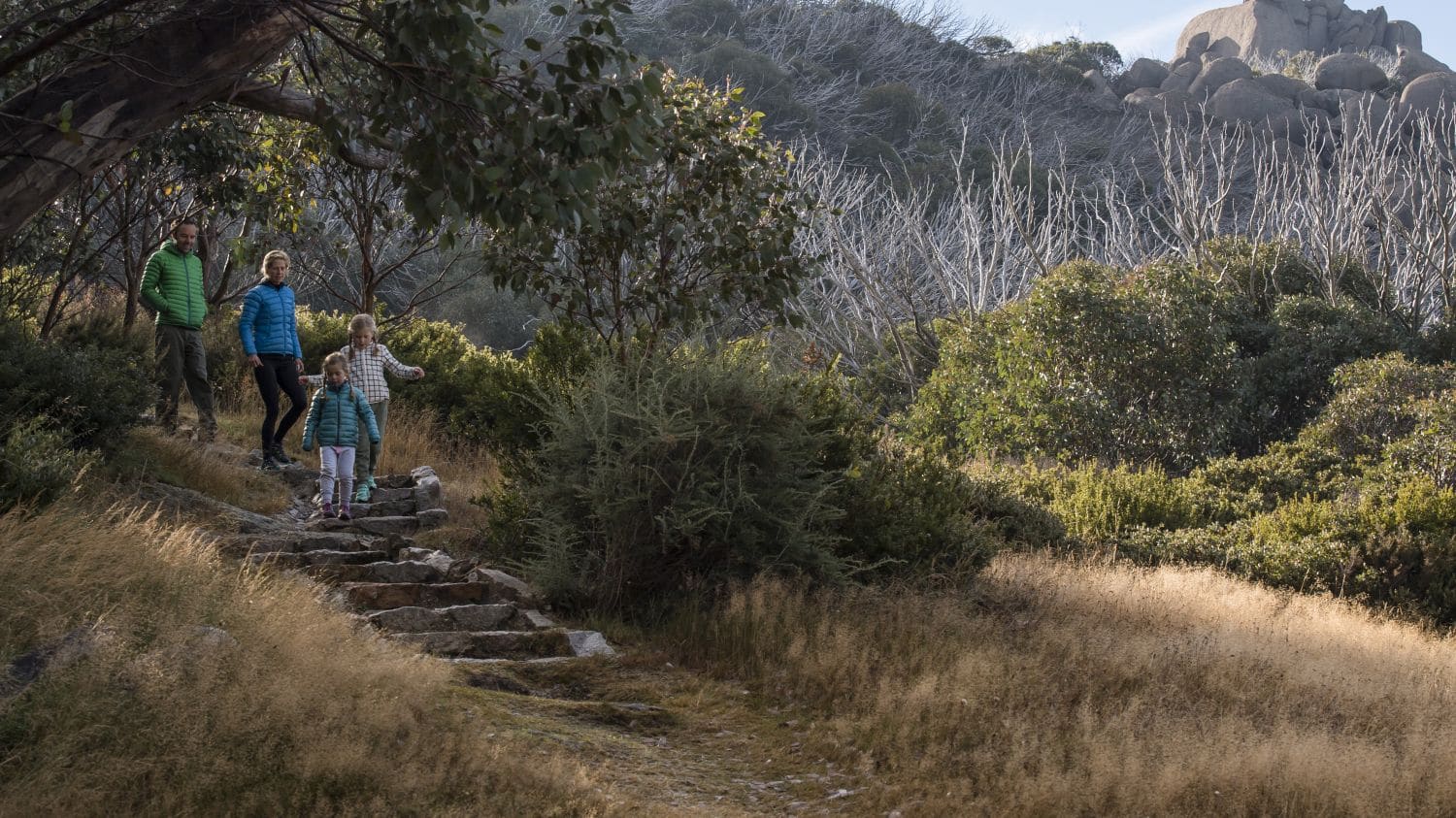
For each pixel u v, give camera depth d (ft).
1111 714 18.35
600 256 28.60
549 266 29.04
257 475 31.30
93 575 15.61
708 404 24.62
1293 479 55.72
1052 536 40.93
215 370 44.68
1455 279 89.25
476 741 14.25
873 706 18.45
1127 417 65.62
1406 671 25.26
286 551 24.93
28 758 11.87
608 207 26.61
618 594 23.71
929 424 71.97
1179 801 15.02
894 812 14.65
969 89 212.43
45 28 16.81
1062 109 210.79
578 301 28.30
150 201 40.40
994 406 66.69
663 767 15.90
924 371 90.38
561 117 14.85
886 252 99.91
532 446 27.35
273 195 37.70
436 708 15.08
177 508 24.82
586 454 24.27
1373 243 110.83
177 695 13.00
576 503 24.56
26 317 36.58
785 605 22.50
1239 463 58.54
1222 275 85.71
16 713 12.46
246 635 15.29
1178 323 67.46
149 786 11.88
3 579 14.65
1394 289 90.84
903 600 23.98
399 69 14.80
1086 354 67.15
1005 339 70.38
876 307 93.86
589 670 20.02
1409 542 42.01
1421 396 61.46
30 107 14.16
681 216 27.81
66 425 24.44
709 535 24.30
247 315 32.53
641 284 27.76
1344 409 62.23
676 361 26.21
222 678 13.66
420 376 32.89
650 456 24.04
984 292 89.86
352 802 12.26
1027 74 221.87
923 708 18.19
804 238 80.64
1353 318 76.64
